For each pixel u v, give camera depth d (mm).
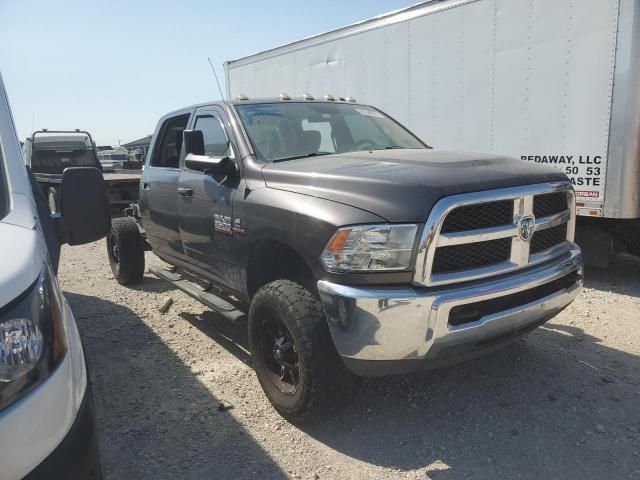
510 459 2863
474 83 6832
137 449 3000
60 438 1709
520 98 6367
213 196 3924
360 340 2695
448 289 2732
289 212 3096
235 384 3762
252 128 3967
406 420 3256
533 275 3021
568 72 5895
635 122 5457
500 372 3820
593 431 3096
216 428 3205
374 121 4766
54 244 2471
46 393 1680
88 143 12531
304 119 4297
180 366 4066
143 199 5410
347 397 3186
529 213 2984
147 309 5406
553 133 6102
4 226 2004
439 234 2672
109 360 4199
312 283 3359
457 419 3258
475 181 2830
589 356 4062
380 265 2680
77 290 6195
